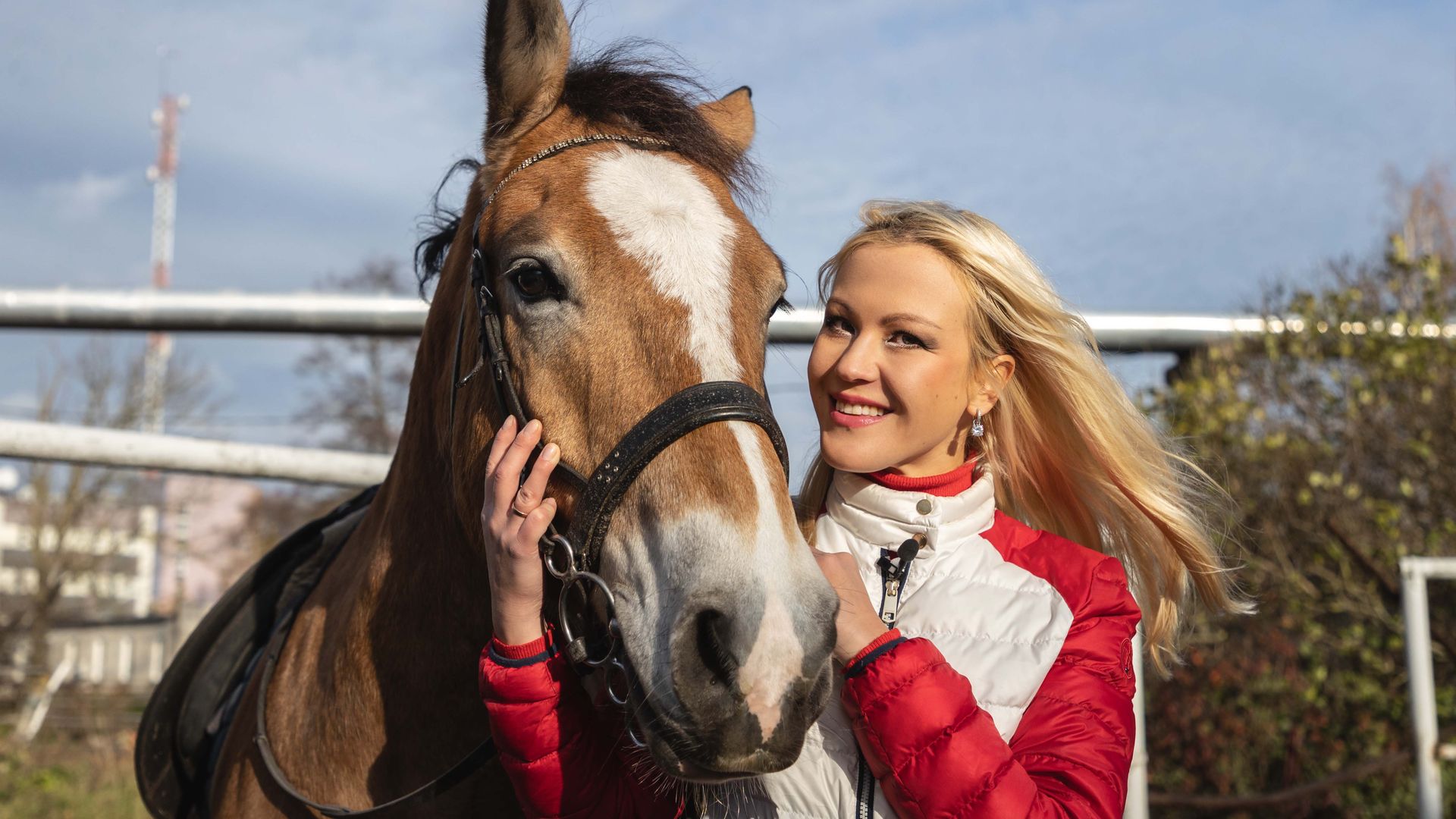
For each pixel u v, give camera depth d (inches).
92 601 767.1
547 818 47.6
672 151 54.1
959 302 53.1
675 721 40.3
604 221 47.8
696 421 43.4
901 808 44.2
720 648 40.0
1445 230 446.9
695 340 45.3
